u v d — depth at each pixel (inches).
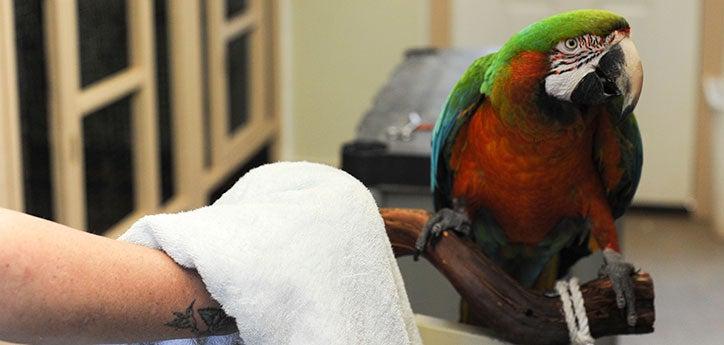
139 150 122.0
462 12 177.9
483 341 43.0
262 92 174.9
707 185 175.3
